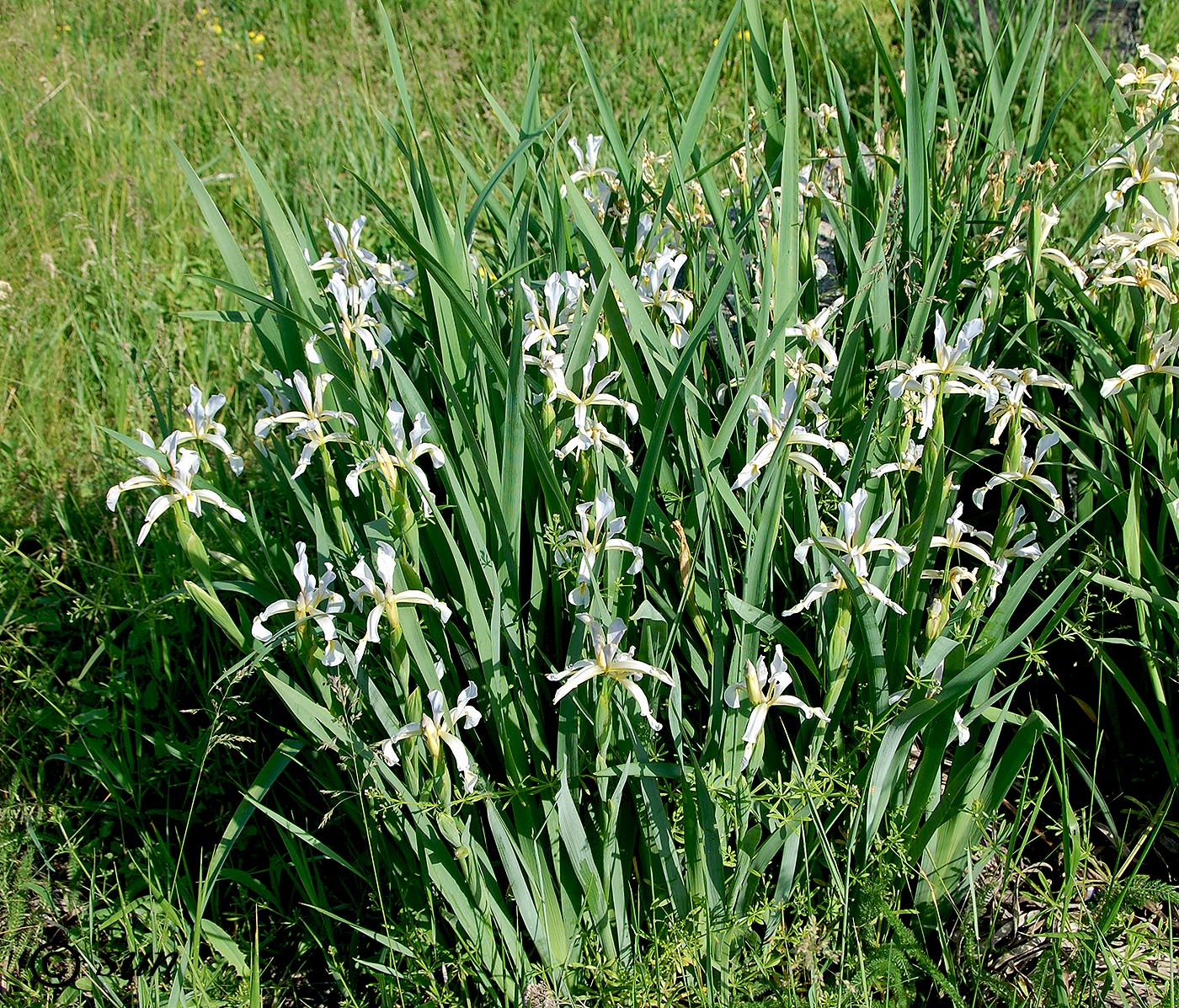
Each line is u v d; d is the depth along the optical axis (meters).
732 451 2.44
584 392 2.14
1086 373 2.83
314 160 5.30
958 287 2.70
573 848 1.96
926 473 2.15
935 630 2.06
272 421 2.07
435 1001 2.04
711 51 6.90
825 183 3.37
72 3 7.47
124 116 5.95
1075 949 2.18
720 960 2.10
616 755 2.07
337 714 2.08
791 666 2.24
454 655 2.29
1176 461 2.49
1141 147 2.66
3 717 2.87
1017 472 2.13
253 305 2.36
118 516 3.32
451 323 2.29
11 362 4.09
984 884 2.34
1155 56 2.93
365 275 2.60
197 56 6.88
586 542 1.92
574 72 6.52
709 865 1.98
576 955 2.14
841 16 7.05
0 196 5.17
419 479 1.98
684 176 2.78
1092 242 3.17
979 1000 2.15
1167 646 2.50
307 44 7.14
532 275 2.90
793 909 2.19
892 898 2.19
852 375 2.61
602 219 2.95
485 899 2.06
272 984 2.30
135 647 2.85
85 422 3.80
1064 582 1.91
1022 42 2.98
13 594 3.15
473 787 1.97
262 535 2.29
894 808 2.19
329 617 1.87
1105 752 2.63
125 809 2.57
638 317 2.16
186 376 3.95
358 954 2.30
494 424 2.31
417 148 2.31
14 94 5.96
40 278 4.61
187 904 2.36
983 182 3.01
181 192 5.21
